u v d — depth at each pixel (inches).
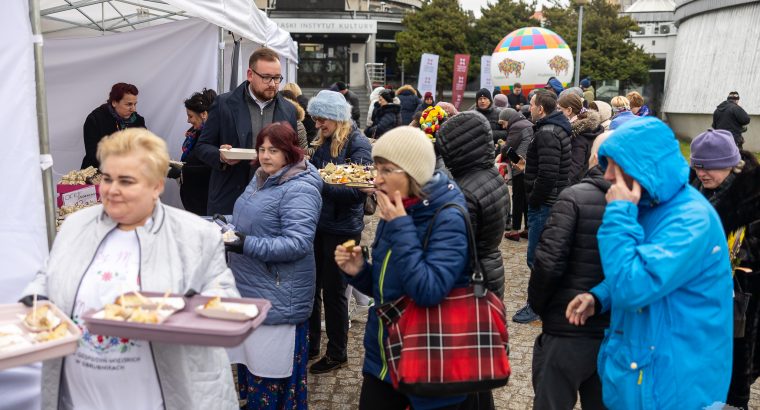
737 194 131.9
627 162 88.6
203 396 90.5
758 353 140.6
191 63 274.4
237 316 79.5
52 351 75.3
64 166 273.1
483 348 94.3
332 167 183.5
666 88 1417.3
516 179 358.6
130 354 85.4
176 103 276.7
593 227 113.3
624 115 173.6
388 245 101.2
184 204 233.9
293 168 135.1
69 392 87.4
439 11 1537.9
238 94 181.9
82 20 291.9
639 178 87.9
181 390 87.5
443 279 93.4
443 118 189.0
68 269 87.5
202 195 232.8
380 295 101.9
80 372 86.0
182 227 91.7
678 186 88.7
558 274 113.8
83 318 78.6
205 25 271.9
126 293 82.8
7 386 113.9
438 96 1627.7
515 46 877.2
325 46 1476.4
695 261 85.5
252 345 135.4
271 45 327.3
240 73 372.2
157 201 90.4
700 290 87.7
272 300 133.5
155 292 84.7
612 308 97.2
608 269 87.8
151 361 86.2
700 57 1186.0
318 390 172.9
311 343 193.5
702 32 1188.5
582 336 115.1
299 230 130.9
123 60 271.7
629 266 85.5
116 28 298.8
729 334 89.7
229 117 179.6
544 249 114.6
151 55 273.0
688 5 1235.9
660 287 83.8
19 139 115.4
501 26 1535.4
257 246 127.1
